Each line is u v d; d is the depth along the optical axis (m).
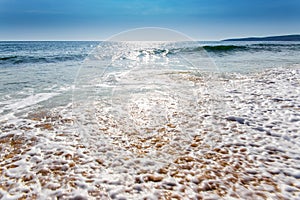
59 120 3.90
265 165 2.35
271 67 9.83
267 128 3.27
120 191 2.00
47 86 6.43
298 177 2.12
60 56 15.48
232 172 2.25
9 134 3.31
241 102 4.62
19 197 1.93
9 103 4.82
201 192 1.96
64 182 2.15
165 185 2.08
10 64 11.92
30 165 2.47
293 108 4.08
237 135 3.11
